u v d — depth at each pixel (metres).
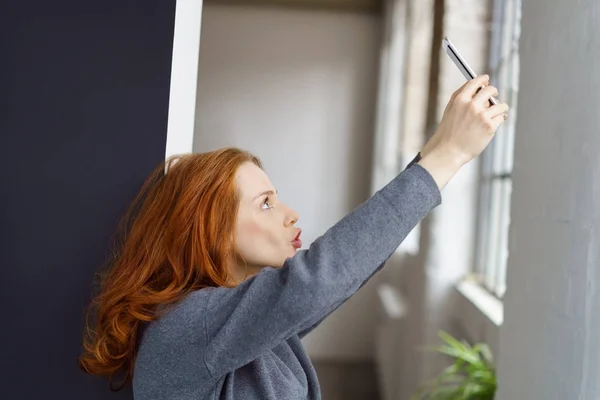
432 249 3.02
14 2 1.14
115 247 1.15
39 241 1.15
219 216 0.91
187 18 1.17
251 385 0.91
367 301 5.21
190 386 0.84
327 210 5.30
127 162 1.15
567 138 1.08
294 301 0.75
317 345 5.19
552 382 1.11
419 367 3.06
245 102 5.32
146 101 1.16
